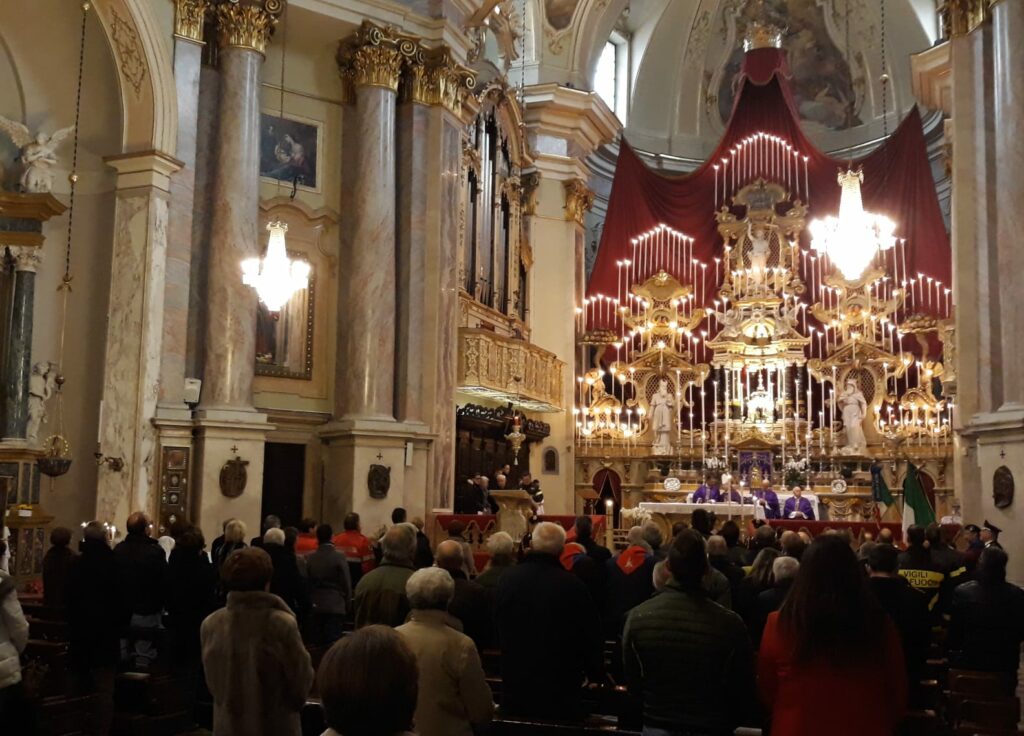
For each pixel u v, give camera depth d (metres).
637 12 26.00
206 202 13.86
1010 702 4.97
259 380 14.62
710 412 23.06
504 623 4.52
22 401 12.23
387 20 15.38
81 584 6.52
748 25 25.88
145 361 12.43
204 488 12.75
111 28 12.62
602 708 5.55
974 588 5.88
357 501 14.20
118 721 5.39
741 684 3.59
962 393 12.98
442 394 15.54
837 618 2.95
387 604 5.20
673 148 26.59
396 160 15.69
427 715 3.63
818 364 21.94
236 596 4.04
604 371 23.22
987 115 12.84
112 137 12.98
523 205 22.33
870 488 20.30
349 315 14.84
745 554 8.09
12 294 12.30
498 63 20.89
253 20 13.96
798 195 23.41
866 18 24.62
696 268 23.72
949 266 21.64
